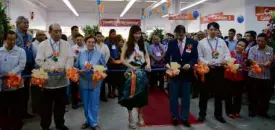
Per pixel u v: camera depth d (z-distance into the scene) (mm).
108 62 5098
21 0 11633
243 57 3887
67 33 19609
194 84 5168
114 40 5223
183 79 3424
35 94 3887
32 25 13977
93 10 18656
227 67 3447
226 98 3875
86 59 3258
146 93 3373
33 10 14242
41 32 3932
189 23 18391
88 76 3195
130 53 3270
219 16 10930
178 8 12453
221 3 13539
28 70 3654
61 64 2977
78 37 4371
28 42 3648
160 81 6117
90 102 3305
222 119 3686
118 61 5047
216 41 3574
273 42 3934
